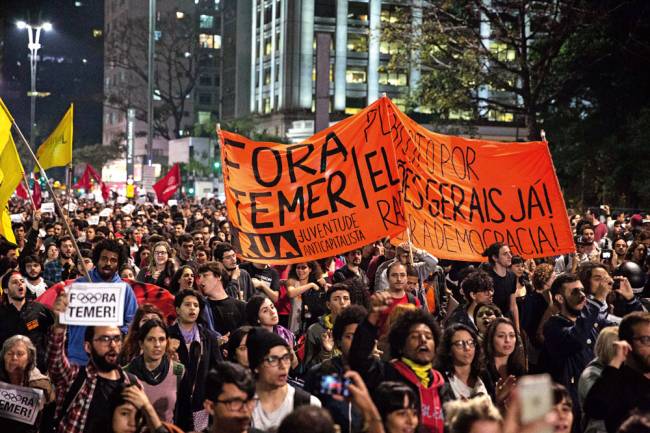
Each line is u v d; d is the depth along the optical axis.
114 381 6.42
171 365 7.21
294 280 11.52
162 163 119.69
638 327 6.03
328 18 96.94
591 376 6.42
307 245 10.52
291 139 91.19
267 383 5.92
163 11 124.38
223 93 123.50
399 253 11.24
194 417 7.72
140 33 122.44
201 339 8.06
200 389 7.84
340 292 8.42
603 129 40.44
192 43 122.88
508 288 10.63
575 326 7.83
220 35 127.50
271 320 8.58
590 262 8.49
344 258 14.81
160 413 7.04
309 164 10.60
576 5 38.97
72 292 6.43
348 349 6.47
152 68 51.78
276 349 5.91
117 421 5.36
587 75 41.03
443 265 14.37
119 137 114.50
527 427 3.06
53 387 7.41
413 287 10.05
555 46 38.69
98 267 9.02
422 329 5.94
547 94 42.00
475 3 40.16
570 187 43.00
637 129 37.28
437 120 50.41
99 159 111.06
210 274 9.66
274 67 101.31
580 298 7.92
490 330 7.29
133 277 12.33
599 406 6.02
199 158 94.44
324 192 10.55
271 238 10.54
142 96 128.50
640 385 6.01
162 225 21.77
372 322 6.02
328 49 27.88
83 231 20.17
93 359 6.39
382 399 4.79
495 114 81.88
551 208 11.62
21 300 9.41
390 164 10.51
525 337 9.42
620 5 38.12
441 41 39.91
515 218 11.59
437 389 5.98
